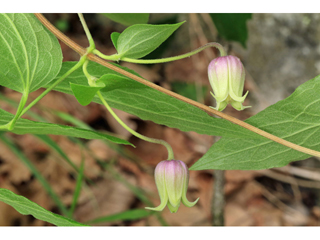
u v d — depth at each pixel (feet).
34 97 1.51
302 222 1.42
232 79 0.61
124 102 0.67
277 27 1.44
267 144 0.66
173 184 0.64
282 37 1.45
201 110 0.61
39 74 0.60
